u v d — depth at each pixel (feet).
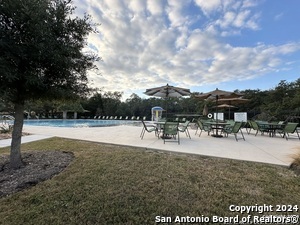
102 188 7.68
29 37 7.85
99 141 17.61
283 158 12.09
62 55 8.62
